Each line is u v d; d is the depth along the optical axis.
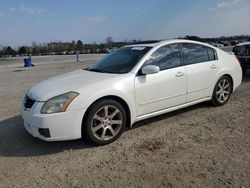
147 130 4.84
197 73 5.41
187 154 3.85
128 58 5.02
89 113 4.10
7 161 3.90
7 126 5.38
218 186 3.04
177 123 5.13
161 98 4.89
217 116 5.45
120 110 4.40
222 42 55.41
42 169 3.64
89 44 100.75
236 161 3.57
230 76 6.19
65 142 4.45
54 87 4.29
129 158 3.82
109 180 3.29
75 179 3.35
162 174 3.35
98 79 4.42
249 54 9.73
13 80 13.41
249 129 4.68
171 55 5.13
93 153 4.04
